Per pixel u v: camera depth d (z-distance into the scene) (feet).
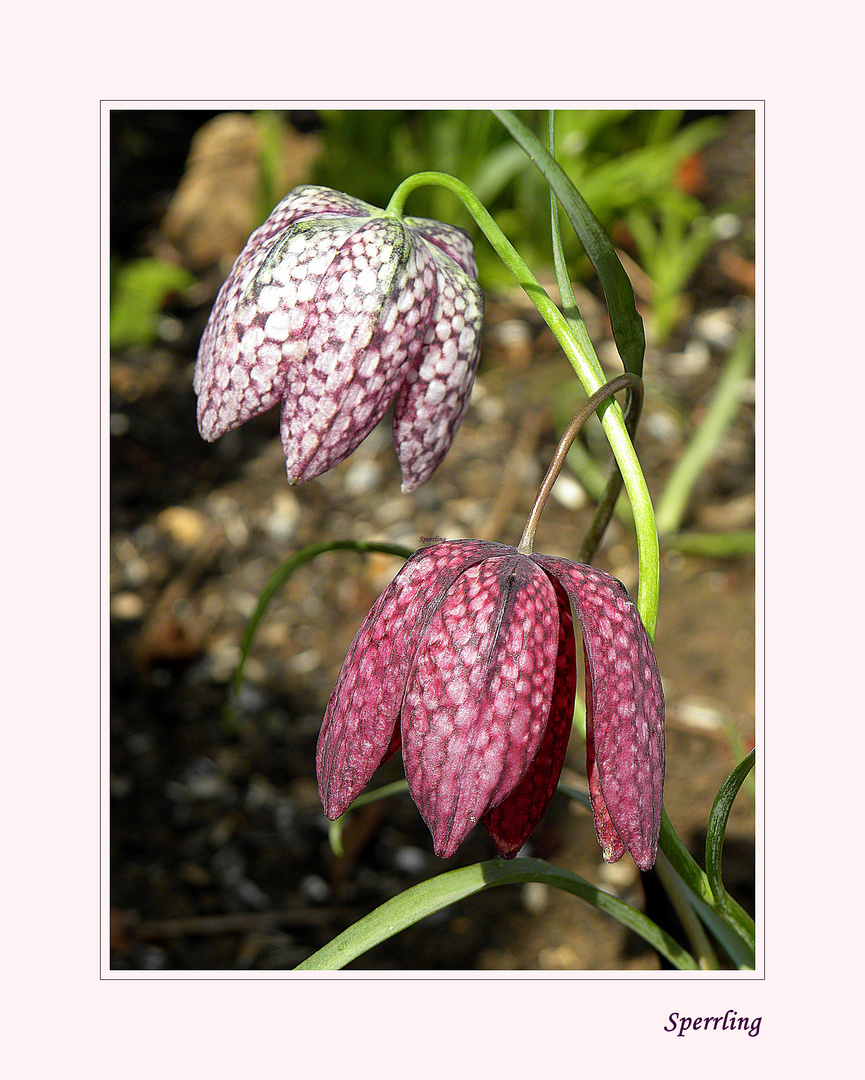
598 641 0.98
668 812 1.62
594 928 1.54
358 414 1.06
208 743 1.82
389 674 1.00
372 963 1.50
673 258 2.45
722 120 3.06
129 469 2.27
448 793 0.97
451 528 2.11
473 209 1.08
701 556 2.05
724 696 1.78
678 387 2.36
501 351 2.44
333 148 2.52
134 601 2.03
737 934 1.09
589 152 2.65
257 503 2.21
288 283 1.06
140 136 3.09
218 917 1.57
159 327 2.60
